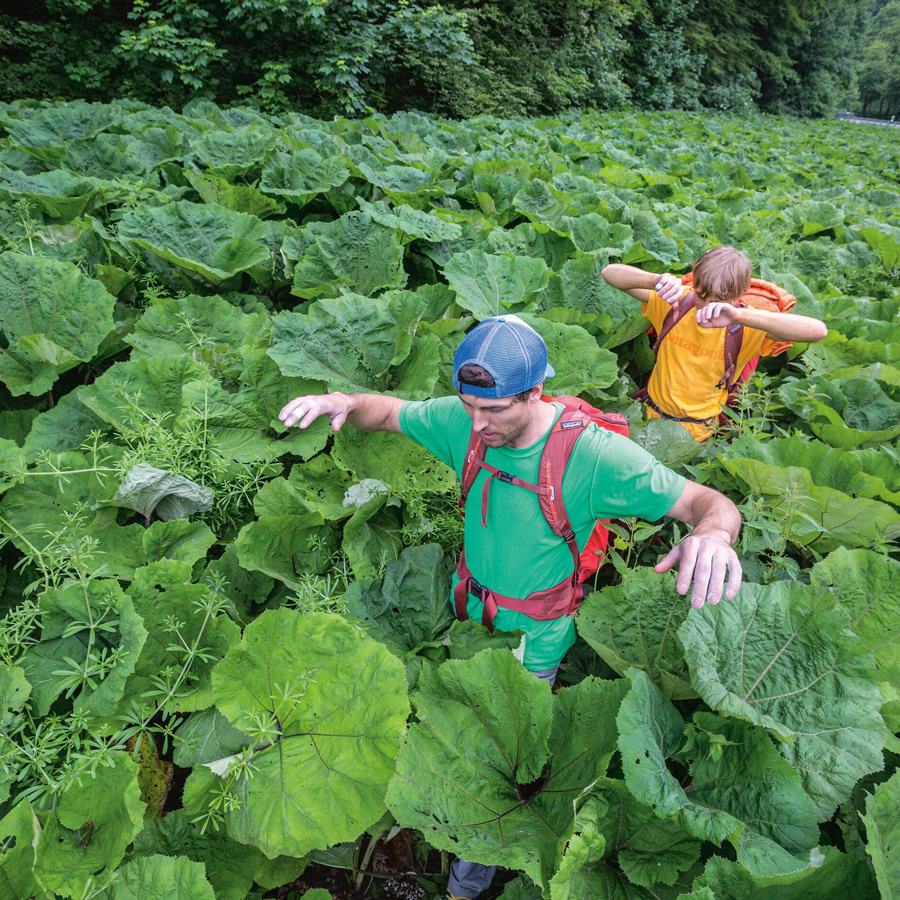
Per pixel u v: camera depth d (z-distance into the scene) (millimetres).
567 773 1727
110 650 1917
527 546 1787
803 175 11031
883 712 1890
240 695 1745
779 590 1885
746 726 1682
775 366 4109
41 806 1582
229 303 3574
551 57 19891
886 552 2289
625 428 1890
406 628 2199
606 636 2027
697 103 29203
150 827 1711
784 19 37750
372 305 3113
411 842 2139
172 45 12797
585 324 3746
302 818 1613
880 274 5973
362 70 13422
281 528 2283
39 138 5695
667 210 6137
